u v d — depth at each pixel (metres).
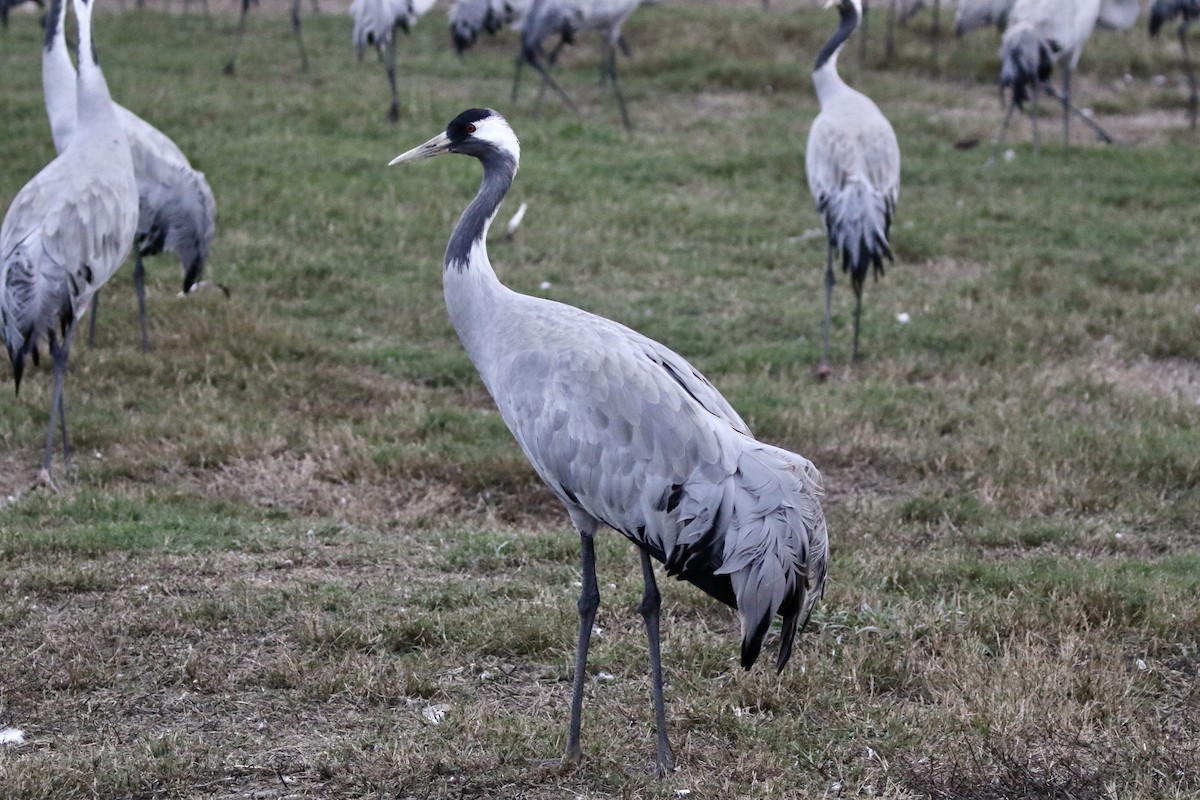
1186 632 8.80
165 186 14.27
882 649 8.48
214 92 25.44
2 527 10.09
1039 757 7.29
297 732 7.53
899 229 19.48
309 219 18.83
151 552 9.80
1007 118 23.73
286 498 11.12
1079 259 18.33
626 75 30.00
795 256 18.36
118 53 28.75
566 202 20.42
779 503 6.78
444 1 38.09
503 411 7.41
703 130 25.50
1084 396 13.63
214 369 13.67
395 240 18.30
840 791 7.00
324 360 14.18
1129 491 11.45
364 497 11.16
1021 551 10.41
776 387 13.68
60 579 9.15
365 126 23.75
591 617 7.23
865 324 15.86
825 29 32.31
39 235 11.30
